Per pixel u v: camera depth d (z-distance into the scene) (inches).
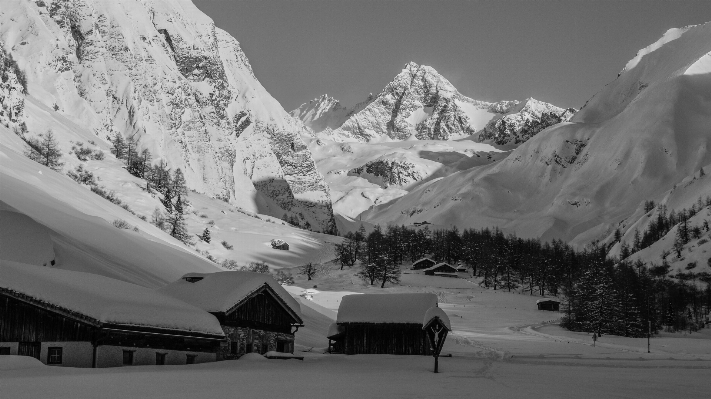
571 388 1904.5
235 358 2140.7
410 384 1801.2
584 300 5851.4
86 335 1708.9
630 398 1720.0
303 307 3882.9
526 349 3944.4
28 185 3779.5
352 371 2076.8
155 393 1344.7
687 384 2144.4
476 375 2198.6
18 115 7495.1
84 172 7337.6
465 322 6097.4
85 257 2728.8
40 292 1696.6
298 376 1822.1
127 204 7007.9
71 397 1240.8
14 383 1369.3
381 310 2819.9
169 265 3302.2
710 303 7687.0
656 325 6205.7
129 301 1841.8
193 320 1934.1
